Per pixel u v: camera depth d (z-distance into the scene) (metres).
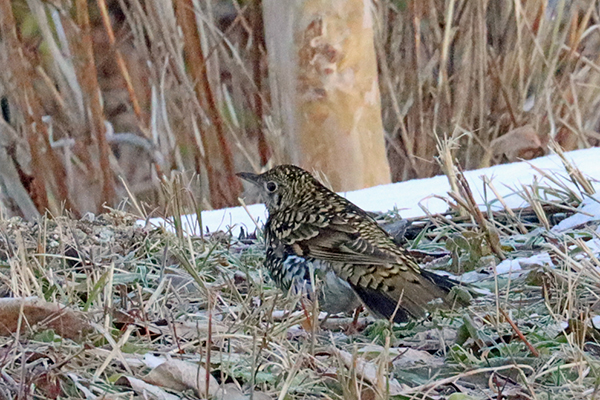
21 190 17.39
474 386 6.05
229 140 17.52
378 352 6.51
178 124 17.41
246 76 17.95
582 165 12.57
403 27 18.17
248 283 7.84
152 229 10.07
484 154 17.61
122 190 18.34
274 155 17.33
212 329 6.76
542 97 17.97
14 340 6.04
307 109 16.00
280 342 6.41
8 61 17.30
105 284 7.51
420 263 9.33
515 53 18.02
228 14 19.06
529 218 10.34
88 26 17.36
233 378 5.79
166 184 10.51
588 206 10.02
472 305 7.57
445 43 17.59
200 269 8.75
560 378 6.04
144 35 18.58
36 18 18.11
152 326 6.84
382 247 7.44
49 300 7.34
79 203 17.36
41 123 17.28
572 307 7.16
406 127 18.17
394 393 5.73
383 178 16.38
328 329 7.66
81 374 5.77
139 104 18.89
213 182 17.30
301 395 5.81
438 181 12.72
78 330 6.45
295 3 15.74
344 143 16.02
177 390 5.74
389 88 17.55
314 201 7.85
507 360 6.27
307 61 15.84
